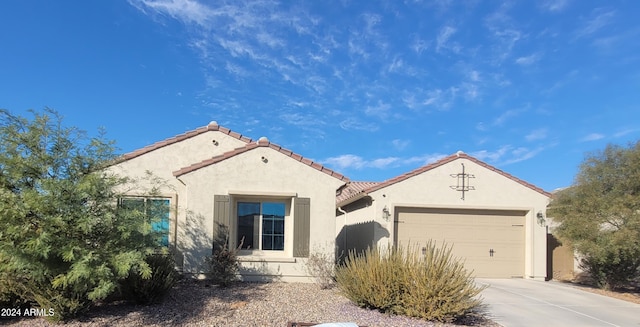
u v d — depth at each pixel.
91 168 8.87
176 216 13.77
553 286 14.71
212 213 13.42
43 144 8.61
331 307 10.22
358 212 18.42
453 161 16.69
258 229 14.02
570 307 11.53
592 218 13.98
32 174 8.40
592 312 11.09
